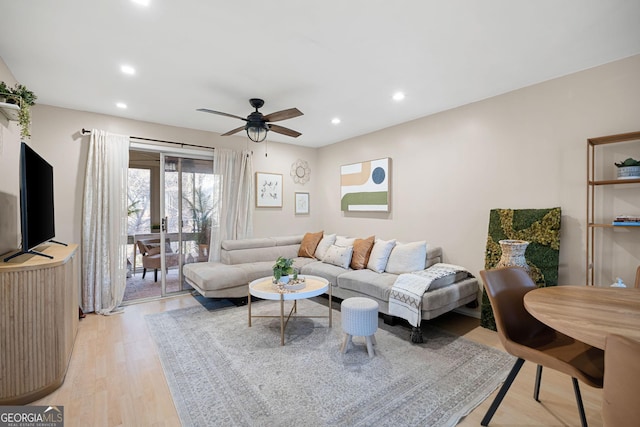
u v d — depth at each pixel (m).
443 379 2.19
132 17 1.91
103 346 2.72
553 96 2.84
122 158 3.86
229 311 3.69
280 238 5.14
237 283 3.81
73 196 3.63
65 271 2.20
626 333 1.05
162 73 2.71
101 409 1.86
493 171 3.28
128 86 2.98
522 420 1.76
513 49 2.32
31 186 2.17
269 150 5.30
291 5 1.81
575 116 2.71
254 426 1.71
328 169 5.62
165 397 1.98
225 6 1.81
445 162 3.73
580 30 2.07
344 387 2.08
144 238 5.96
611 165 2.52
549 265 2.79
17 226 2.69
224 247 4.60
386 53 2.38
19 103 2.23
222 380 2.18
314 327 3.18
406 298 2.93
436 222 3.84
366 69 2.64
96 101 3.38
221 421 1.75
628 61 2.43
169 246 4.43
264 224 5.26
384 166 4.45
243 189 4.95
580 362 1.44
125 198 3.88
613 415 0.85
